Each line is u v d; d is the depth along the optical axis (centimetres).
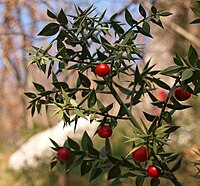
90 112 50
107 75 53
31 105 54
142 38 126
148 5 129
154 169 49
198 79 46
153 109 142
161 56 159
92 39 53
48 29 53
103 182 150
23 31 155
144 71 53
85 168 54
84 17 52
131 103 53
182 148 139
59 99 53
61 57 52
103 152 55
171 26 138
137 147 46
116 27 54
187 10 148
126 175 52
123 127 161
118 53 51
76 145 54
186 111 151
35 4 152
